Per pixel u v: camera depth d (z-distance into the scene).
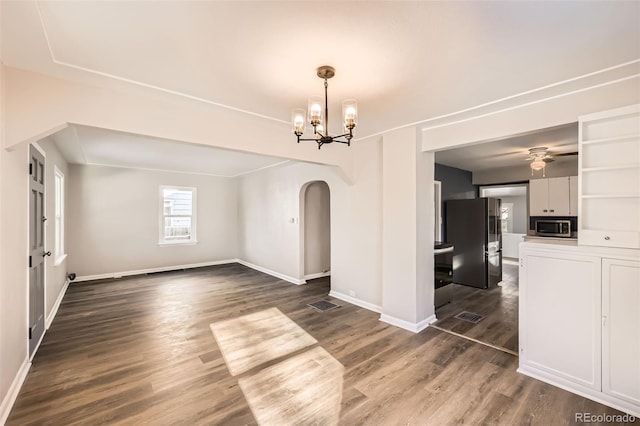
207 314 3.93
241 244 7.73
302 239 5.64
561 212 4.72
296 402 2.11
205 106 2.69
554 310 2.34
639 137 2.10
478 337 3.20
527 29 1.58
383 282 3.69
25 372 2.42
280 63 1.95
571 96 2.38
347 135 2.09
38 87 2.04
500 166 6.02
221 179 7.64
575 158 5.13
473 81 2.20
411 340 3.12
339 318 3.78
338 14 1.47
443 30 1.59
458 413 1.99
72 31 1.59
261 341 3.11
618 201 2.20
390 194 3.61
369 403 2.10
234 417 1.96
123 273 6.20
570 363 2.25
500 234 5.64
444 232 5.77
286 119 3.06
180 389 2.26
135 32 1.61
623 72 2.05
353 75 2.11
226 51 1.81
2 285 1.96
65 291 4.99
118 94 2.35
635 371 1.99
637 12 1.43
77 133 3.63
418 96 2.47
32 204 2.73
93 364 2.62
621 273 2.04
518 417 1.96
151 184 6.55
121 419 1.93
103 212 5.96
